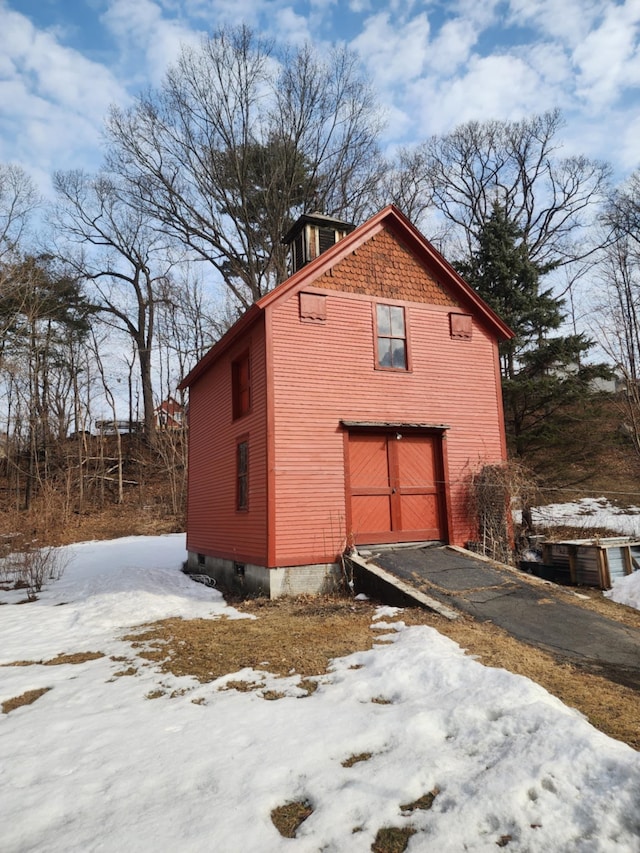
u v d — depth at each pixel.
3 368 25.33
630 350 16.41
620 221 28.61
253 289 26.73
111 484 31.83
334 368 11.38
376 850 2.87
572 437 19.69
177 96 26.69
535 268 21.48
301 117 27.39
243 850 2.87
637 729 4.25
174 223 28.23
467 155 33.91
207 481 14.67
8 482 29.84
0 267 24.88
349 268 11.98
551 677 5.52
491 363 13.27
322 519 10.66
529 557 12.10
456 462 12.32
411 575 9.42
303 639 7.15
